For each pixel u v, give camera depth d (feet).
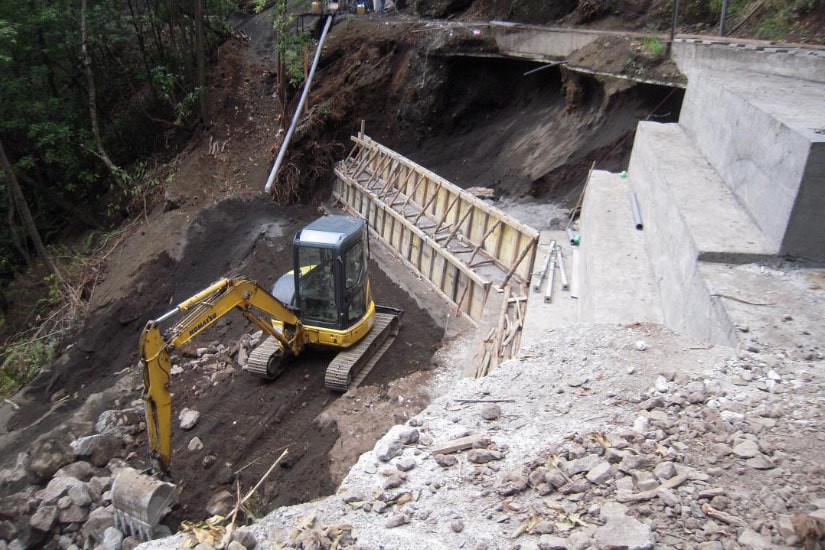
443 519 15.76
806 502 14.53
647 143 38.22
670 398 19.07
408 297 54.49
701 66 46.96
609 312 28.58
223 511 34.01
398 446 18.75
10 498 35.50
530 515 15.48
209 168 76.13
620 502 15.44
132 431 41.78
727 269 24.02
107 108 85.81
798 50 38.04
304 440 38.32
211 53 90.02
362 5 91.71
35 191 79.00
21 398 51.60
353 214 70.23
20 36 71.26
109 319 57.72
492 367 36.42
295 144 76.13
